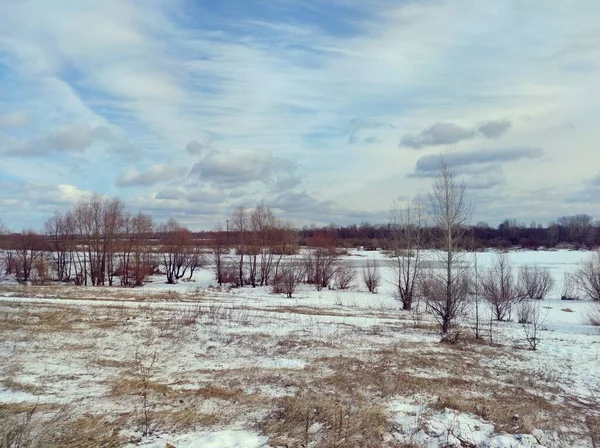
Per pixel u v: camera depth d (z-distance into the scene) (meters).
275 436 7.18
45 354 12.11
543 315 30.31
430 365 12.80
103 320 17.81
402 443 7.21
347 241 100.12
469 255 42.56
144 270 49.59
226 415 8.09
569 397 10.73
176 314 20.38
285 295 40.03
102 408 8.17
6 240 54.06
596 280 37.41
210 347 14.13
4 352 12.02
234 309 24.33
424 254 34.19
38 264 49.44
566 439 7.94
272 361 12.63
